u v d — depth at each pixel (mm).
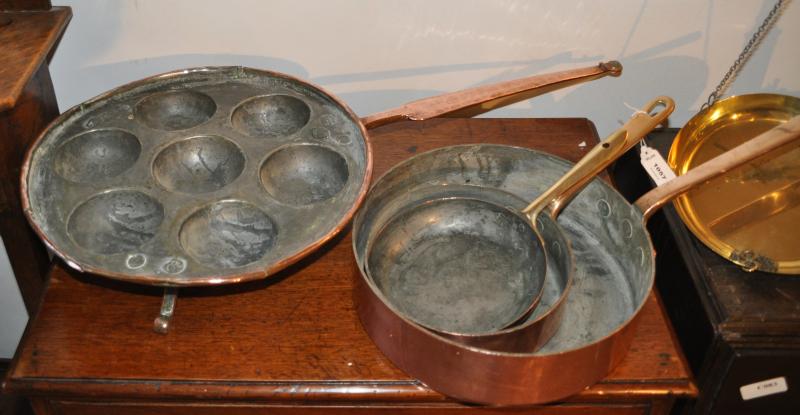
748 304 798
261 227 793
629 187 1040
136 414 774
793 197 903
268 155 826
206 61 1021
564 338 769
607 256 849
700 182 782
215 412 769
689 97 1100
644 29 1011
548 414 774
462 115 911
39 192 762
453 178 888
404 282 808
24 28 834
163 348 754
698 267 837
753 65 1067
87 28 967
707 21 1003
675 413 922
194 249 777
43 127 875
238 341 763
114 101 871
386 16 983
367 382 729
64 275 818
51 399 752
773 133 813
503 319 770
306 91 896
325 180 846
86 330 768
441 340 639
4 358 1375
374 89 1066
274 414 772
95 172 835
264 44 1007
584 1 978
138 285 810
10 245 885
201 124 860
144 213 793
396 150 986
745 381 816
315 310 794
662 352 759
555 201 807
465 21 993
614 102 1100
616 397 737
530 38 1015
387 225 830
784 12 994
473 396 683
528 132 1020
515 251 836
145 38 987
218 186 846
